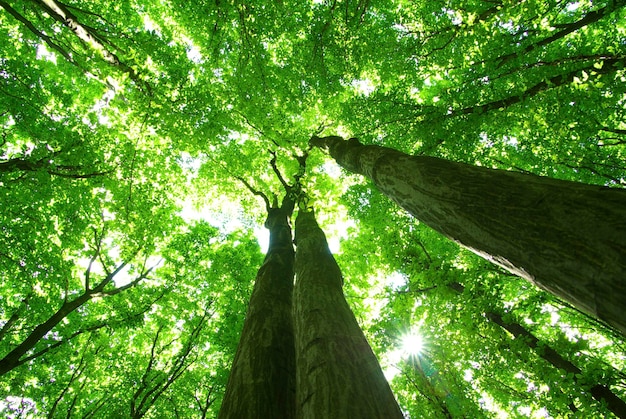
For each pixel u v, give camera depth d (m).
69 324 9.34
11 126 8.10
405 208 3.40
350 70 8.04
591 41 6.73
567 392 4.55
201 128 6.70
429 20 6.94
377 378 2.38
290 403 2.82
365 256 9.80
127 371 10.34
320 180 10.20
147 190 8.66
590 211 1.70
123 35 6.44
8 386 8.84
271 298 4.16
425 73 7.61
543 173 7.29
